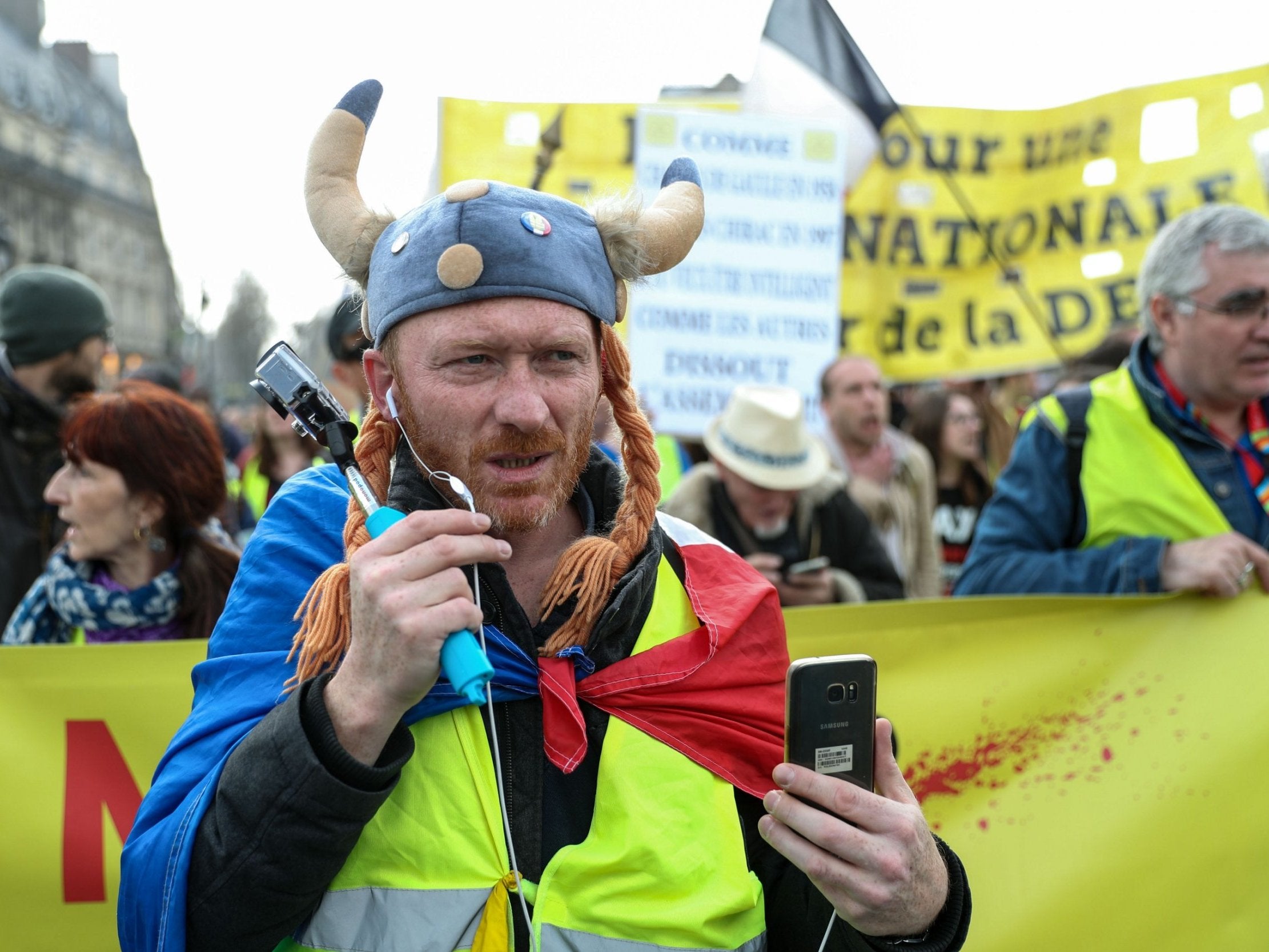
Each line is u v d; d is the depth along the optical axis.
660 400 4.04
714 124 4.02
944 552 5.16
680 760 1.38
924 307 4.34
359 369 3.71
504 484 1.30
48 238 28.25
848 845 1.22
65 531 3.36
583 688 1.38
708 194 4.04
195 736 1.33
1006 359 4.29
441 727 1.34
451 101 3.85
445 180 3.84
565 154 3.89
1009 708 2.60
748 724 1.44
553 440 1.30
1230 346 2.59
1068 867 2.52
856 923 1.27
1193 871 2.50
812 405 4.16
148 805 1.32
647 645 1.42
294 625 1.36
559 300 1.29
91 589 2.45
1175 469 2.69
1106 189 4.16
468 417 1.28
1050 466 2.78
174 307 37.88
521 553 1.45
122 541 2.45
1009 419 6.26
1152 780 2.53
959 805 2.57
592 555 1.38
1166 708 2.55
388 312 1.32
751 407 3.58
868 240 4.31
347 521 1.37
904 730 2.59
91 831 2.31
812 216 4.13
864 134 4.27
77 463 2.45
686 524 1.61
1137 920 2.50
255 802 1.19
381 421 1.42
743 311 4.09
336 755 1.18
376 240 1.41
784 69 4.25
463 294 1.27
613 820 1.32
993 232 4.31
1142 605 2.59
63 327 3.52
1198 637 2.57
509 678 1.35
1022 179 4.29
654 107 3.94
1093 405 2.79
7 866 2.29
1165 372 2.75
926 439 5.21
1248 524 2.66
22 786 2.30
